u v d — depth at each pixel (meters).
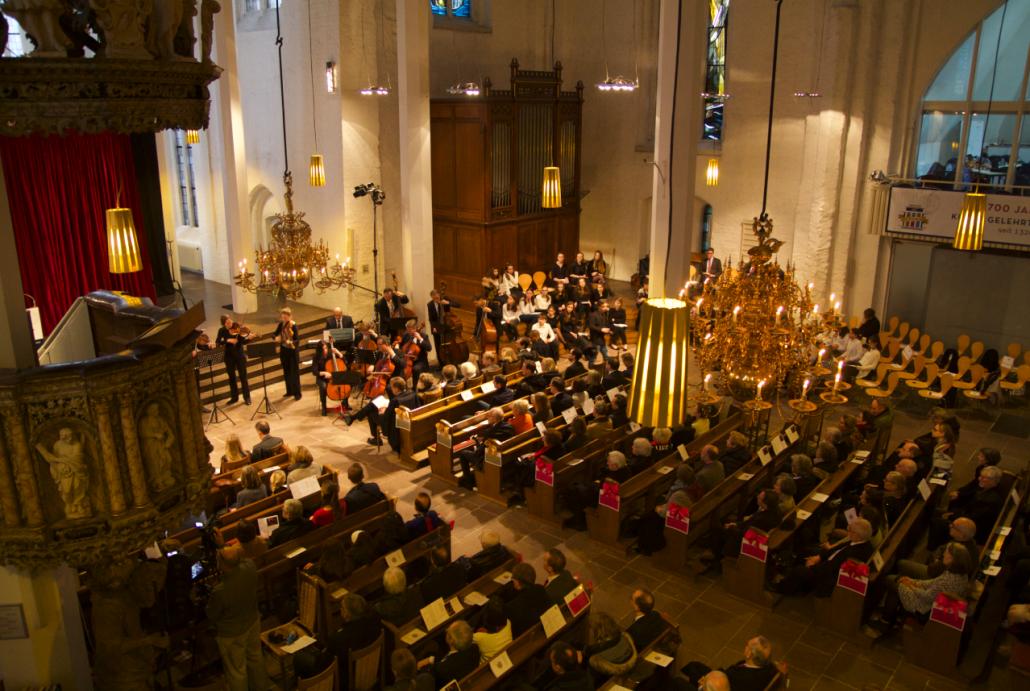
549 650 7.07
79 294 15.26
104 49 4.68
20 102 4.56
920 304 17.66
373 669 7.11
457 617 7.58
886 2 16.70
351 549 8.46
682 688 6.52
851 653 8.47
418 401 13.01
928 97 16.86
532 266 22.03
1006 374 15.12
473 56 21.31
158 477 5.27
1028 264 16.28
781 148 19.30
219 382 15.42
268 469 10.52
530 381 13.61
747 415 12.84
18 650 6.04
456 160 20.48
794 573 9.05
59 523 5.00
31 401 4.74
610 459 10.28
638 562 10.09
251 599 6.81
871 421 12.01
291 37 18.19
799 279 18.80
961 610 7.85
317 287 17.22
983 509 9.64
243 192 17.58
